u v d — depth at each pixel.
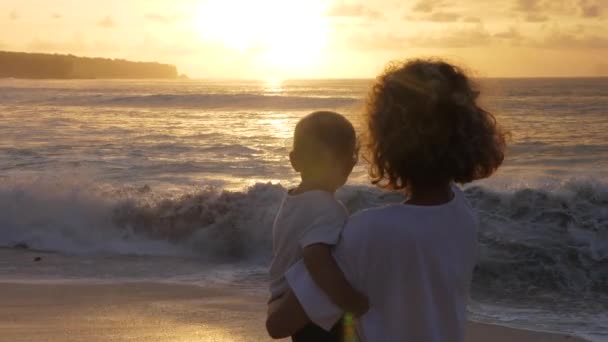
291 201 2.10
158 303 6.98
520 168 19.30
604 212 8.94
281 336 1.85
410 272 1.74
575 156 21.80
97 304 6.91
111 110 45.75
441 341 1.75
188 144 25.41
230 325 6.20
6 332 5.92
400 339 1.75
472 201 9.55
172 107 48.50
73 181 11.73
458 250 1.77
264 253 9.76
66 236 10.48
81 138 27.52
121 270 8.82
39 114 41.94
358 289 1.78
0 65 182.62
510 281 7.99
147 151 23.34
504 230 8.87
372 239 1.74
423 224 1.75
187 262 9.40
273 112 43.66
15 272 8.66
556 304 7.38
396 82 1.77
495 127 1.84
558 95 61.75
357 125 1.88
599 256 8.23
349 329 1.87
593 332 6.23
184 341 5.73
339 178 2.15
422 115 1.72
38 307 6.77
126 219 10.59
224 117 39.53
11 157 21.28
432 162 1.74
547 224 8.93
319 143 2.11
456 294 1.77
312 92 85.38
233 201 10.41
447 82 1.75
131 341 5.72
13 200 10.88
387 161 1.79
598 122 33.28
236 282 8.12
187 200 10.58
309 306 1.79
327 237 1.83
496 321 6.65
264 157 21.88
